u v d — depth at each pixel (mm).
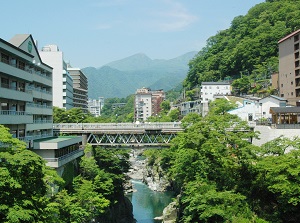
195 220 44188
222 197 40125
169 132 70750
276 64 134375
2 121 46906
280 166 37625
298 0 169500
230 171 47719
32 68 63750
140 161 146875
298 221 39562
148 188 104000
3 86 50500
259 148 45719
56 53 131125
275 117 67188
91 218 49000
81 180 52688
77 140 66125
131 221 72125
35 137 60844
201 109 128125
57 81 131125
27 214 25188
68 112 108062
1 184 24922
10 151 29734
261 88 129750
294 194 36875
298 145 43750
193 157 49469
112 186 60750
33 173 28406
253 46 152500
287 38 101562
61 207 38156
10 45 49938
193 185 45875
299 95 96875
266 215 42062
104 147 71938
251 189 45562
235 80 146875
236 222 39844
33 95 62375
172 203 77562
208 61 188500
